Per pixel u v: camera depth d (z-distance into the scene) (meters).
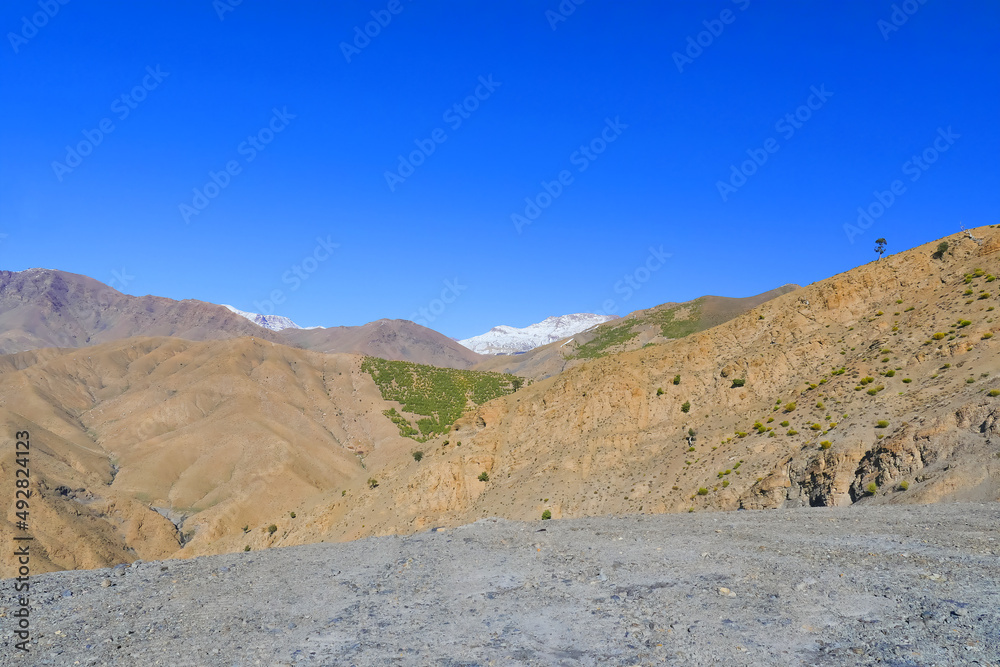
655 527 17.44
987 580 11.08
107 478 119.88
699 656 9.05
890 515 17.42
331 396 175.25
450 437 66.75
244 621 11.36
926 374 39.94
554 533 17.19
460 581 13.17
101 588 13.82
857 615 10.10
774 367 52.31
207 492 120.56
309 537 65.25
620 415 55.72
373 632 10.53
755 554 13.70
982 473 25.34
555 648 9.59
